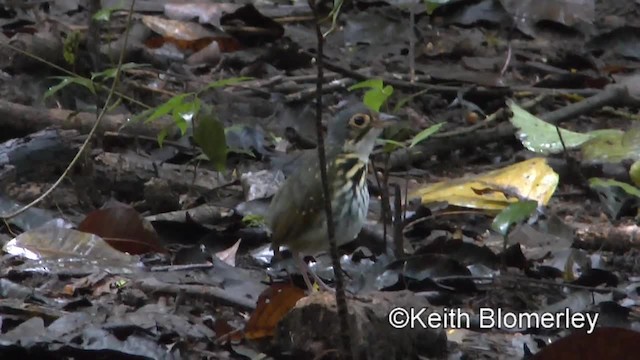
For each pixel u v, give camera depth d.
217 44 16.88
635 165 12.05
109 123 13.45
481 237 12.05
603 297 10.42
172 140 13.56
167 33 16.89
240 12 17.14
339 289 7.80
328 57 17.28
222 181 13.02
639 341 8.11
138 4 17.69
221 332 9.05
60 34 16.14
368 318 8.59
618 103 16.14
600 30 18.80
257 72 16.67
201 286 9.84
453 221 12.40
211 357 8.73
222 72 16.52
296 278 10.70
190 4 17.61
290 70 16.98
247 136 13.70
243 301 9.70
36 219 11.23
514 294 10.35
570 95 16.69
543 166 12.95
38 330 8.78
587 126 15.86
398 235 10.76
